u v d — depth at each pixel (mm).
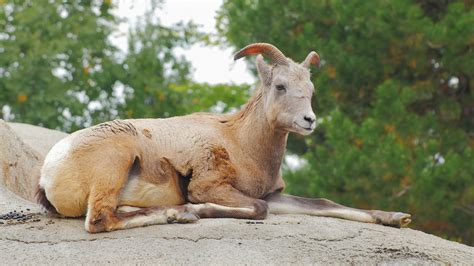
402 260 14688
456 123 29000
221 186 15961
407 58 28172
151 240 14352
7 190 17812
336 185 27328
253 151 16484
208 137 16297
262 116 16469
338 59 28656
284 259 14086
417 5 27578
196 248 14141
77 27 35969
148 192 15836
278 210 16656
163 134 16203
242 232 14680
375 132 26266
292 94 15945
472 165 25516
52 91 33750
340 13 28359
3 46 34531
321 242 14719
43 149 22406
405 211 26562
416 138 27469
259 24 30828
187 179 16141
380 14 27234
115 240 14375
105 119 35750
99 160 15133
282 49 30156
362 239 15047
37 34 34719
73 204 15242
